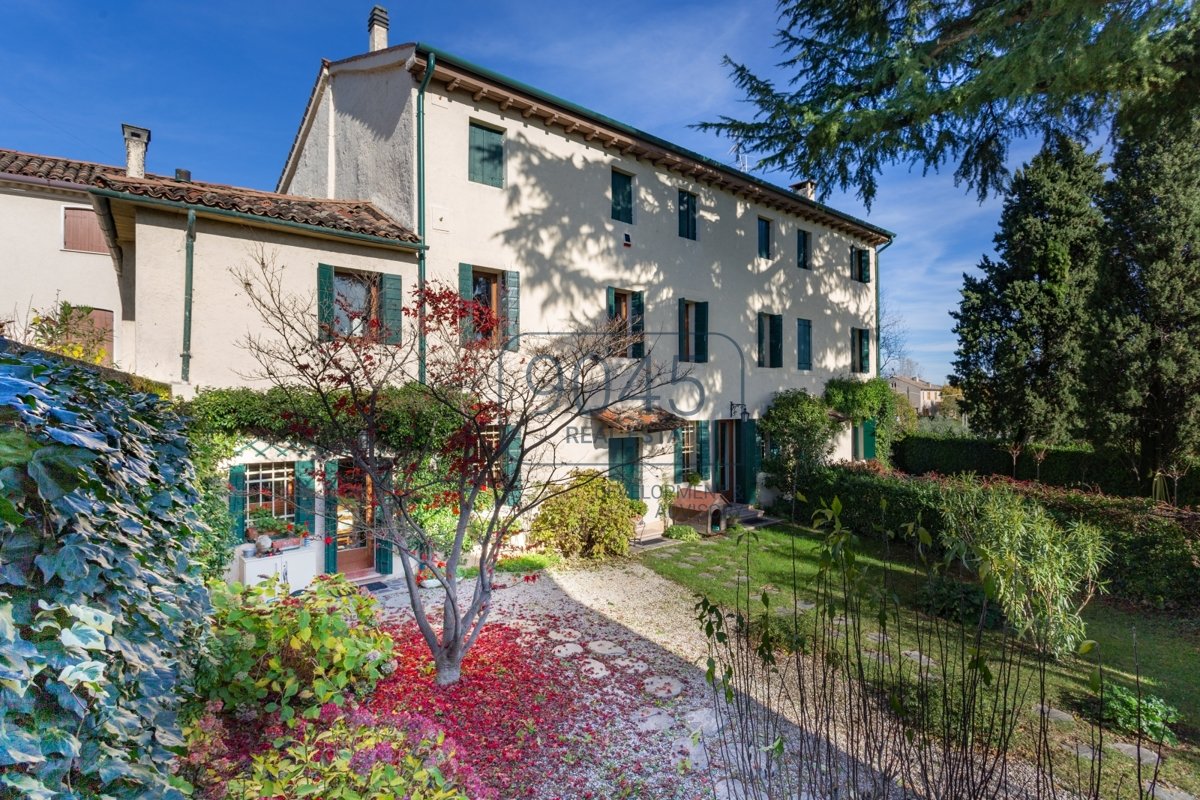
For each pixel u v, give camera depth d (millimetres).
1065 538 7480
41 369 1954
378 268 9820
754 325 15938
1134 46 6719
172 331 8125
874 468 15422
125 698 2023
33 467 1653
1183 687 6168
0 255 13031
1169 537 8664
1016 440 16750
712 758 4820
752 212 15977
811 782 3426
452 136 10469
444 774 3533
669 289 13820
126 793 1823
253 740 4555
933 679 5699
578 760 4789
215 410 7758
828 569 3025
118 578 2084
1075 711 5539
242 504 8188
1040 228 16141
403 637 7117
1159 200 11930
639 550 11688
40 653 1517
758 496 15727
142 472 2650
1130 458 12859
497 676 6109
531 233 11445
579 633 7477
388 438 8516
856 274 19828
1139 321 11875
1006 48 7945
